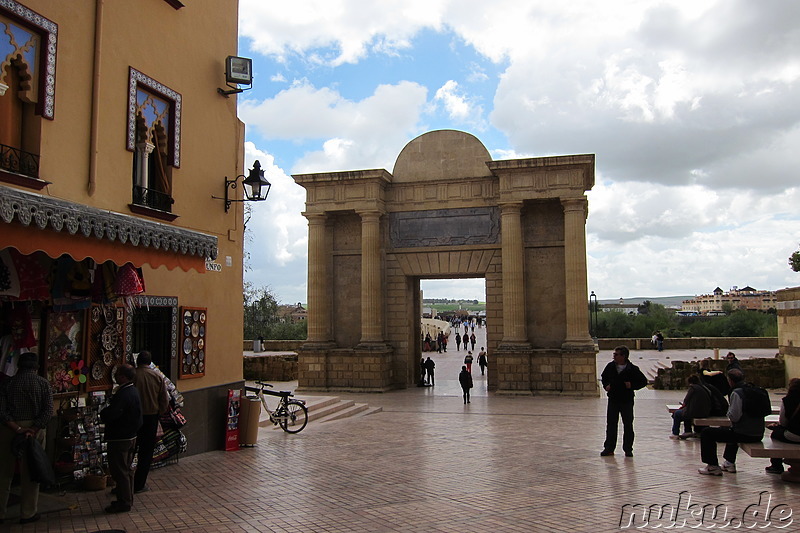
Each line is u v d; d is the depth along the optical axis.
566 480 11.02
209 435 13.62
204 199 13.77
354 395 28.66
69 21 10.09
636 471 11.75
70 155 10.04
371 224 30.67
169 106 12.73
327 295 31.48
